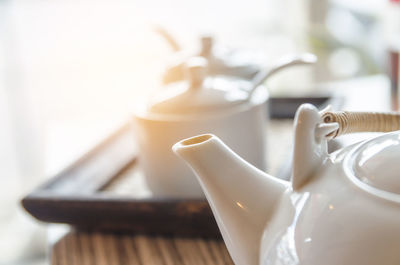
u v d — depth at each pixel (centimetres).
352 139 49
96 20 150
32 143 161
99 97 157
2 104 156
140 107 49
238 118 46
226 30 148
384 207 27
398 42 79
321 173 30
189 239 46
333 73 139
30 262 136
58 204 47
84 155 62
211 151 32
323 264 28
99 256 45
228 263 43
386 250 27
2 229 148
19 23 150
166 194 48
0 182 159
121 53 153
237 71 56
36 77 156
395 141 30
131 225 47
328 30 138
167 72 58
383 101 76
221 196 32
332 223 28
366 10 135
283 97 77
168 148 46
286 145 63
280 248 30
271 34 147
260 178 32
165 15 146
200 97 47
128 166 62
